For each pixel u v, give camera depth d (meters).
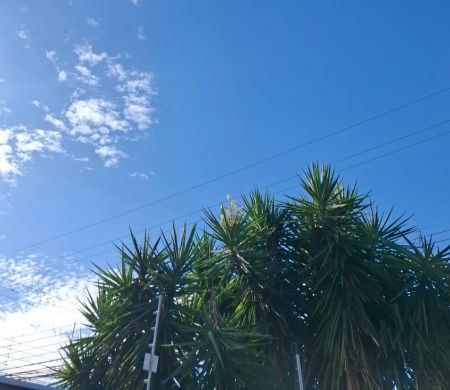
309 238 16.03
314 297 15.73
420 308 14.21
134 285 15.58
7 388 13.23
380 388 13.68
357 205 15.99
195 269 16.03
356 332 14.20
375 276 15.31
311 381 14.92
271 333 15.24
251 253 15.54
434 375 13.94
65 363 17.11
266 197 17.03
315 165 16.42
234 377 13.78
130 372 14.27
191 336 15.04
